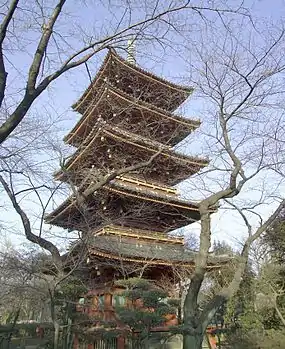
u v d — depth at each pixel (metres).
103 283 23.02
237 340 19.78
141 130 23.83
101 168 22.08
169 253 25.06
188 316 9.62
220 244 33.69
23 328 19.33
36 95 7.31
